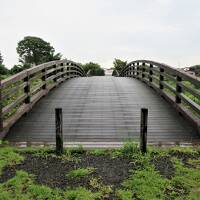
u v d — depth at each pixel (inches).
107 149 207.5
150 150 203.2
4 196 144.3
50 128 262.5
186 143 225.5
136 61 610.2
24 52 2363.4
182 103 323.9
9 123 251.9
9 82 247.6
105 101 354.3
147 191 150.2
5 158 191.8
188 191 151.6
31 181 160.9
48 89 400.5
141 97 375.9
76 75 738.8
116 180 163.6
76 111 313.0
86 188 154.9
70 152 202.8
